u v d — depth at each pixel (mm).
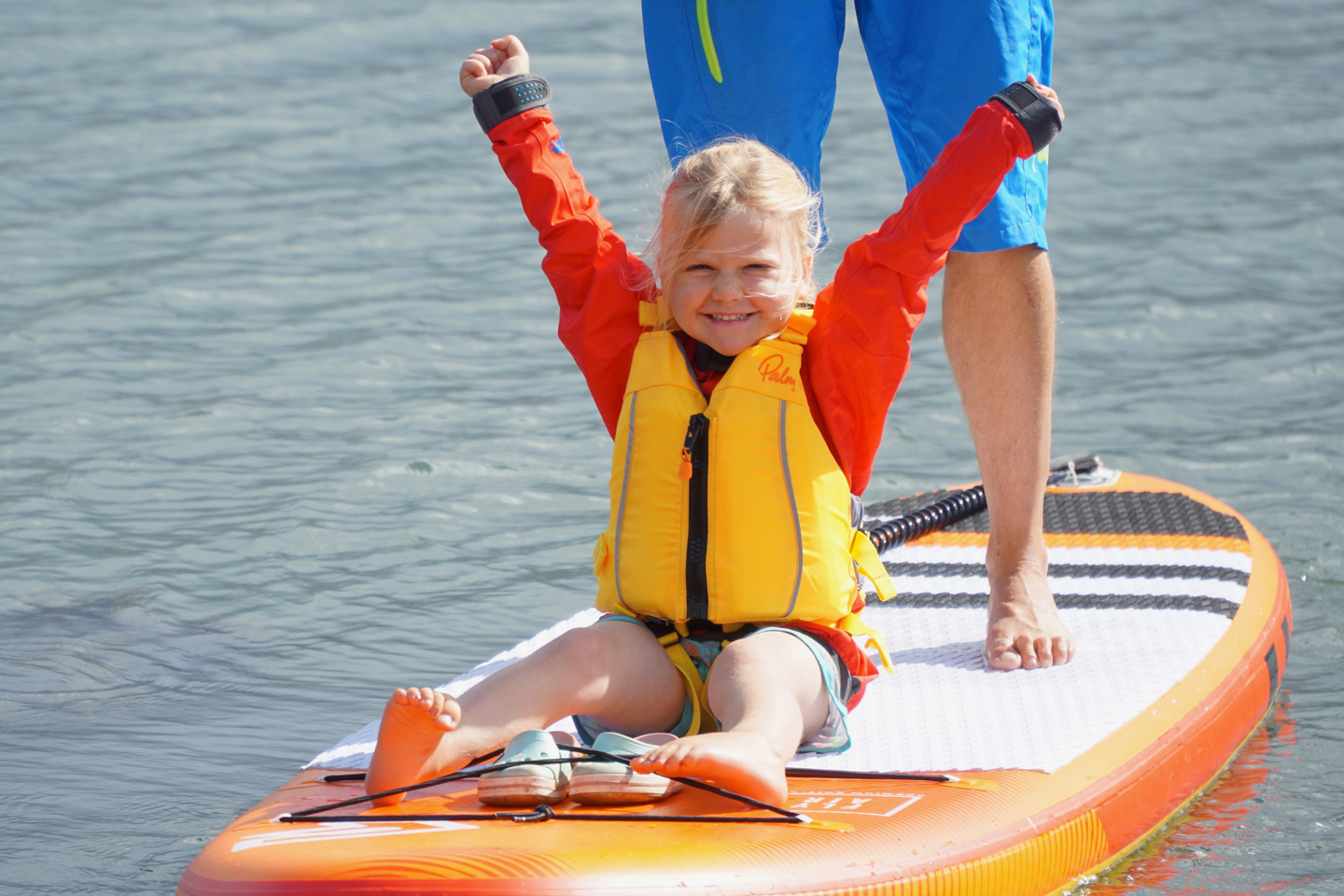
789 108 10648
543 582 13141
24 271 22625
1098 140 32031
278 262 23359
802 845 7027
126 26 41531
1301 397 17688
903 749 8648
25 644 11742
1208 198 27406
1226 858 8609
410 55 39062
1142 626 10633
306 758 9992
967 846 7438
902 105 10445
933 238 8422
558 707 7984
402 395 17906
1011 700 9406
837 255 21516
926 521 12867
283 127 32344
